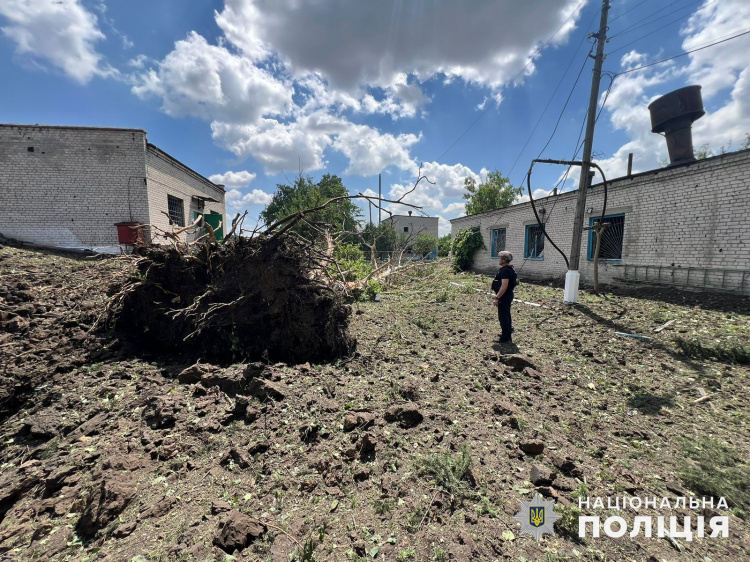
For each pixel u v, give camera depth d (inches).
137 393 139.3
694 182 299.1
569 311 286.7
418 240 1253.7
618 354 196.7
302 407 123.0
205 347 180.1
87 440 110.9
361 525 76.9
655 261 332.2
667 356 191.9
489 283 458.0
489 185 1228.5
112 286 198.8
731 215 274.5
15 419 129.0
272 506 82.6
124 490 85.4
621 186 366.0
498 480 91.2
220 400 130.3
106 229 438.9
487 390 148.0
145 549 71.2
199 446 105.3
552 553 69.9
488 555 68.8
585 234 409.4
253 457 99.9
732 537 76.5
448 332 235.1
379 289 374.3
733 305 257.3
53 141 422.3
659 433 121.8
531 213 508.4
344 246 470.9
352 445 102.8
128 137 437.1
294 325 177.5
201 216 222.5
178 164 528.7
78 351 169.9
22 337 175.5
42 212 425.7
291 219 182.2
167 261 188.7
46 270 285.7
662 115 354.9
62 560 71.3
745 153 264.7
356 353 186.4
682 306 272.8
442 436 110.3
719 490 88.8
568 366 180.2
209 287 183.6
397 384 145.9
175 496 86.3
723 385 156.7
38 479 96.5
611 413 135.9
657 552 71.8
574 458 104.3
